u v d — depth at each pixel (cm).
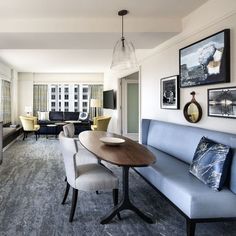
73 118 919
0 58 641
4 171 407
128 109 776
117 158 217
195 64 309
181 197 212
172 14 329
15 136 721
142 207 272
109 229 225
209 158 226
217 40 265
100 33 344
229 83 253
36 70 873
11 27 333
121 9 310
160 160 312
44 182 352
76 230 222
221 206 203
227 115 254
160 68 430
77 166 269
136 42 395
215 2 274
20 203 279
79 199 292
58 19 337
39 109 942
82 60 671
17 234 214
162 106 418
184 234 217
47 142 707
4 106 755
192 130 299
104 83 953
